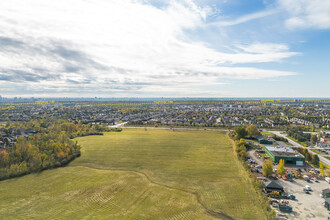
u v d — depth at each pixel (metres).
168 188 83.75
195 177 94.31
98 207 70.06
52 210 68.56
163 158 123.19
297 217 64.25
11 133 184.62
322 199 75.81
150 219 63.03
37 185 87.50
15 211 68.19
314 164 114.31
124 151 138.12
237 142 152.38
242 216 64.06
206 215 64.81
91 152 136.38
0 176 93.44
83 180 92.25
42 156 106.38
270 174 94.44
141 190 82.31
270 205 71.38
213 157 124.06
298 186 86.94
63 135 168.75
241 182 88.31
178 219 62.88
